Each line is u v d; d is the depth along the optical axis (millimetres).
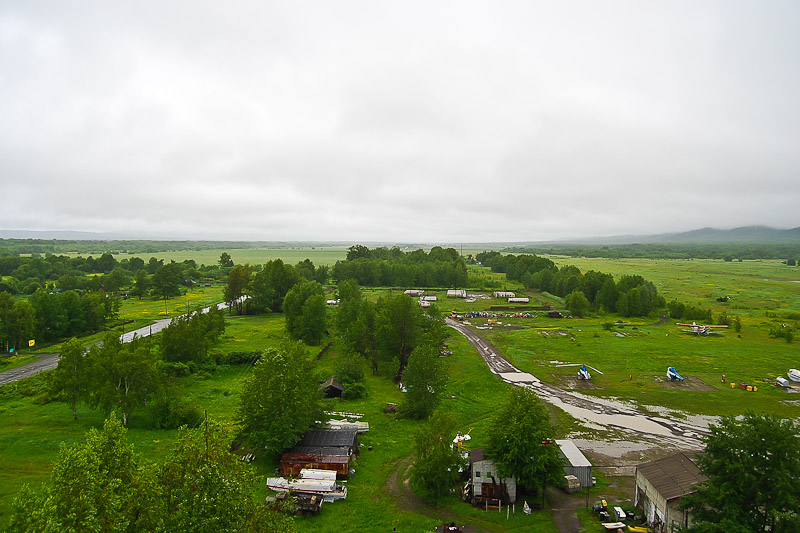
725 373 104500
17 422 64625
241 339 122750
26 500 28141
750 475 35125
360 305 125750
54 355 104500
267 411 55750
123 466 32531
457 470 52875
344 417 73125
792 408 83125
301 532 42156
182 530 27078
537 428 48969
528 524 45000
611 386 95688
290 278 179250
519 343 131250
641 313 178500
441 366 76812
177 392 70250
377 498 49469
